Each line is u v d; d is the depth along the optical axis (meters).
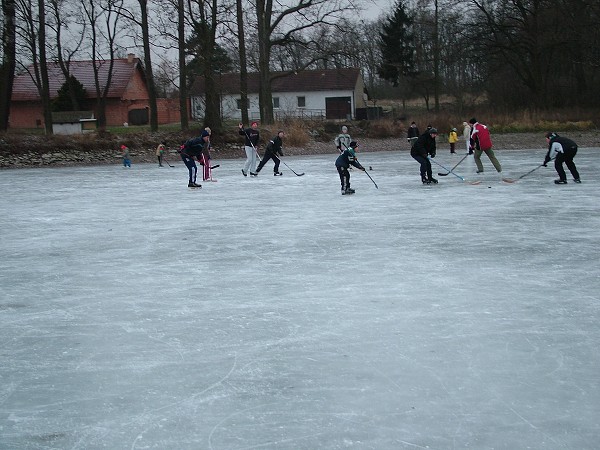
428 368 5.51
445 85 62.97
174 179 23.27
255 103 68.12
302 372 5.50
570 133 42.28
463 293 7.77
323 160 31.28
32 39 39.69
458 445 4.22
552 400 4.86
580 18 49.72
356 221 13.00
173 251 10.66
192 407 4.89
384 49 72.94
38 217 14.61
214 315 7.16
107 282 8.75
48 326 6.96
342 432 4.43
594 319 6.73
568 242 10.53
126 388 5.29
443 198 15.85
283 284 8.38
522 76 53.16
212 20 36.91
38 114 61.78
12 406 5.01
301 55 55.59
